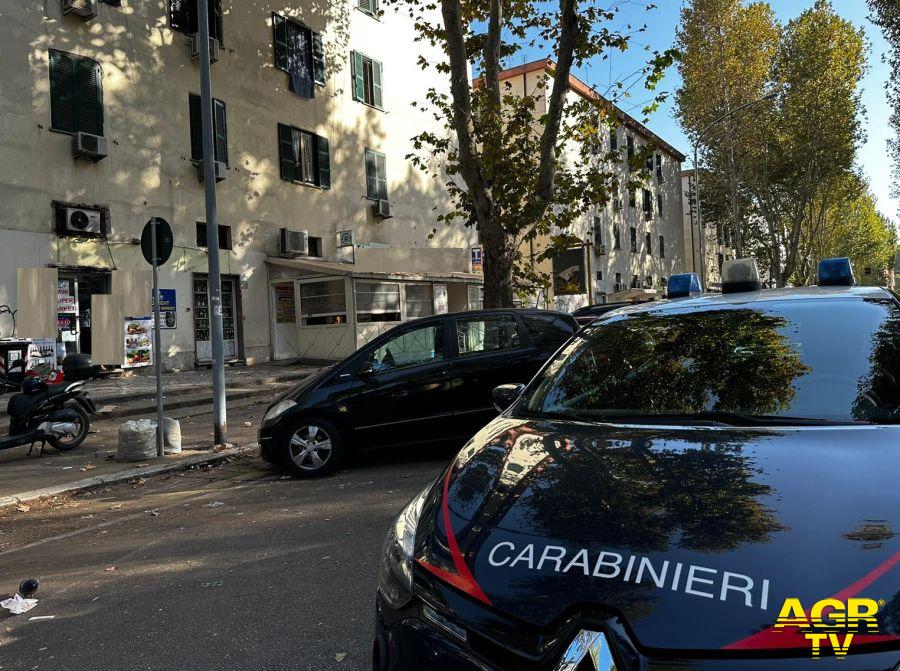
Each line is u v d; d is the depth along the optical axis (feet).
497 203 43.21
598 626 4.94
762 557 5.13
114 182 51.31
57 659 10.73
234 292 61.16
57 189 47.93
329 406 22.36
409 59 81.82
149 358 53.06
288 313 65.57
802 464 6.44
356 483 21.06
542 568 5.56
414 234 81.76
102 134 50.55
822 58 109.40
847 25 109.91
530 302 73.31
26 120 46.29
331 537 15.74
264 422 23.00
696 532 5.51
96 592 13.57
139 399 41.73
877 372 8.41
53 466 25.88
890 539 5.10
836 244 186.70
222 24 60.29
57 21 48.39
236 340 61.46
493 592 5.55
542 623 5.15
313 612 11.68
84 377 29.22
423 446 25.40
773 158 118.52
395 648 6.05
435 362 23.06
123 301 51.08
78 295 49.62
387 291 64.54
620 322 11.38
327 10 71.20
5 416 35.32
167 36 55.62
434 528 6.72
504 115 44.70
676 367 9.60
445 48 49.90
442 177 86.17
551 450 7.75
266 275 63.72
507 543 5.98
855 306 9.85
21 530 18.67
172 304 54.95
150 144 53.93
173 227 55.36
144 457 25.94
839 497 5.73
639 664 4.71
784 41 113.09
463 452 8.55
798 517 5.51
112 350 50.37
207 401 42.16
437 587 5.95
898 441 6.89
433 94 46.60
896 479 5.94
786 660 4.50
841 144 111.65
